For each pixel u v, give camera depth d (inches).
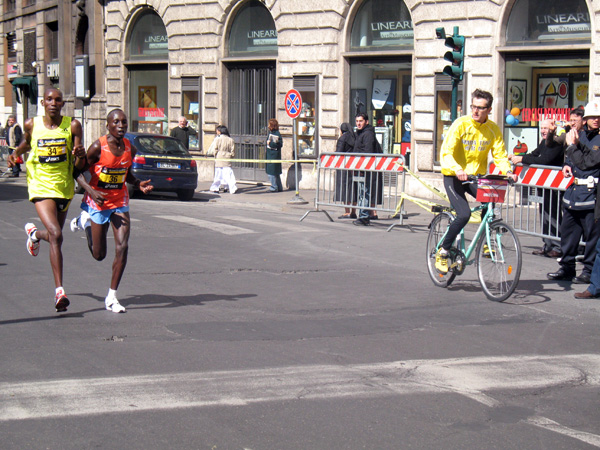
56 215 271.3
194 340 240.2
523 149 642.8
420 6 678.5
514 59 635.5
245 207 671.8
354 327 259.4
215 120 873.5
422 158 689.0
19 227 482.0
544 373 210.1
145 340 239.5
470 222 318.7
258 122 844.6
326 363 216.4
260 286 326.3
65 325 256.5
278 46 798.5
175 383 197.0
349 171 532.4
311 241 443.8
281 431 166.2
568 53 606.9
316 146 776.3
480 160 308.2
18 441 159.2
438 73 672.4
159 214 564.4
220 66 862.5
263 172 843.4
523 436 165.8
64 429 165.8
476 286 327.9
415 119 690.8
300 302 297.0
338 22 747.4
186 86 901.2
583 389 197.6
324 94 765.3
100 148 266.7
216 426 168.4
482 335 250.2
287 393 190.5
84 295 302.8
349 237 458.9
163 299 299.1
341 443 160.2
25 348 227.9
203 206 653.3
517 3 628.7
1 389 190.4
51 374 203.0
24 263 364.8
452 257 316.8
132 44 992.9
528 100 637.9
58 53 1231.5
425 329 257.4
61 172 271.4
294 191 777.6
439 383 200.1
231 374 205.0
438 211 328.2
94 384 195.3
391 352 228.7
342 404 183.3
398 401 186.1
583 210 330.3
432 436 165.0
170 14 909.8
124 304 289.0
